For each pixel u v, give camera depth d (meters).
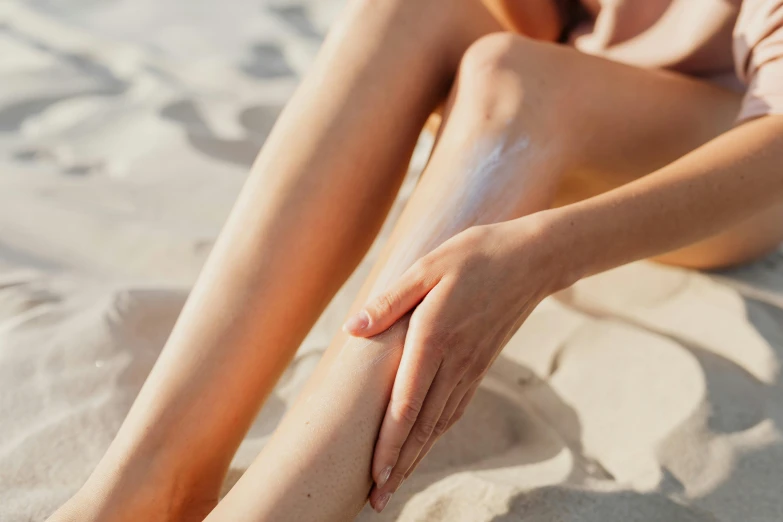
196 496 0.80
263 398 0.82
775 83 0.86
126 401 0.94
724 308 1.06
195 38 1.97
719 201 0.80
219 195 1.33
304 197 0.82
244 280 0.80
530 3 1.02
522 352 1.03
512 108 0.83
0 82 1.66
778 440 0.91
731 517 0.85
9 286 1.09
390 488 0.74
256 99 1.66
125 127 1.53
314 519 0.72
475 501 0.85
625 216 0.78
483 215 0.81
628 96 0.91
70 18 2.04
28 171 1.35
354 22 0.87
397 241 0.80
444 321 0.73
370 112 0.85
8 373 0.96
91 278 1.13
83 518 0.75
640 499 0.85
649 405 0.94
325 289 0.84
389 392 0.74
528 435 0.94
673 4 0.99
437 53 0.89
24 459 0.87
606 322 1.04
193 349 0.79
